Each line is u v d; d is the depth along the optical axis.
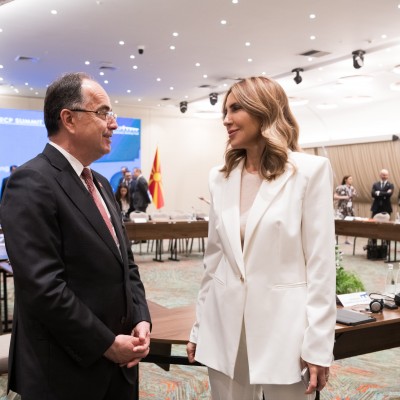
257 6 6.02
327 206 1.36
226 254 1.45
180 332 2.08
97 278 1.36
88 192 1.41
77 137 1.40
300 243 1.38
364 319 2.12
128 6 6.06
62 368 1.31
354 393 3.07
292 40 7.43
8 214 1.28
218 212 1.50
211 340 1.51
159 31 7.03
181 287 6.14
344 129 13.38
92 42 7.60
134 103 13.30
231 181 1.51
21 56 8.45
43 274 1.24
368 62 8.66
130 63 8.92
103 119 1.42
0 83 10.79
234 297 1.41
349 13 6.25
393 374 3.40
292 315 1.35
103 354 1.33
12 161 11.76
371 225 7.78
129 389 1.50
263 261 1.38
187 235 7.95
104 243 1.38
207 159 15.12
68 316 1.24
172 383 3.23
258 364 1.35
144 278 6.71
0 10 6.16
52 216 1.29
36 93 12.09
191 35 7.20
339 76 9.79
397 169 12.40
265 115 1.42
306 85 10.68
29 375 1.30
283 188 1.39
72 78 1.41
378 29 6.90
